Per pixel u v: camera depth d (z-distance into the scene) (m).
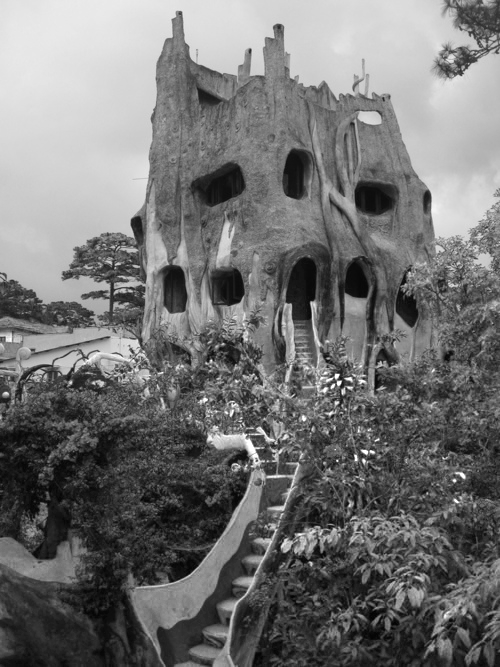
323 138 24.33
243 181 24.11
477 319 12.72
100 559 9.79
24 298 66.44
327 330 22.66
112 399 14.11
